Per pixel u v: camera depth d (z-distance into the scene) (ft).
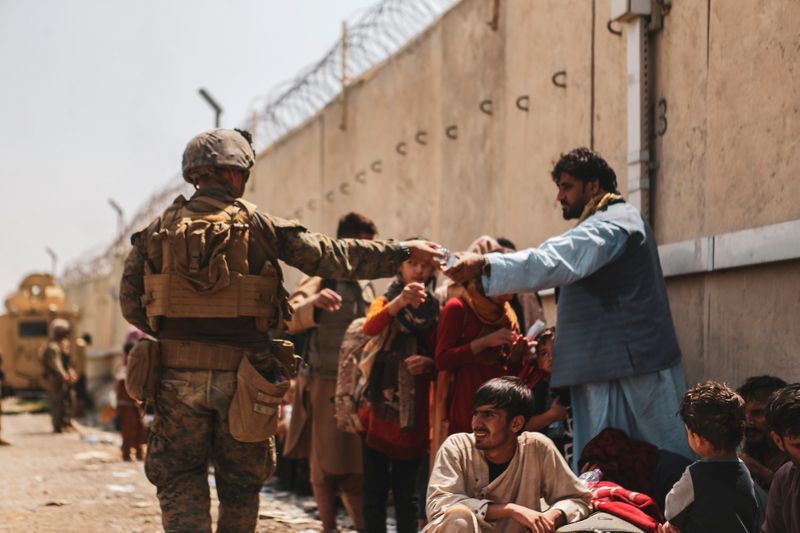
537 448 12.98
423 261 14.20
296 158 43.47
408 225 30.58
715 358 16.24
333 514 20.04
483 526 12.41
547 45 22.08
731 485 11.58
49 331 87.35
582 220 15.10
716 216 16.20
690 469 11.82
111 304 85.40
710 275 16.40
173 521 12.64
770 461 13.85
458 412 16.22
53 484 28.68
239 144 13.67
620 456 13.82
